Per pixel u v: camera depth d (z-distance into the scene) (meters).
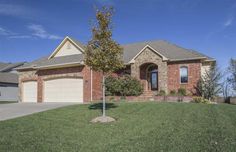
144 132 10.73
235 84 34.81
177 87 25.92
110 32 14.72
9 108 22.12
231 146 8.10
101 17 14.72
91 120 14.16
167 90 25.77
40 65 29.48
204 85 24.98
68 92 27.36
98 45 14.83
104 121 13.67
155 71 28.20
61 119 14.71
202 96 24.81
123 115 15.40
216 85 25.38
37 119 14.88
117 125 12.54
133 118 14.34
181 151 7.73
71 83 27.23
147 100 24.34
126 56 29.39
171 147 8.21
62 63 27.22
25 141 9.57
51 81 28.88
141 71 27.94
